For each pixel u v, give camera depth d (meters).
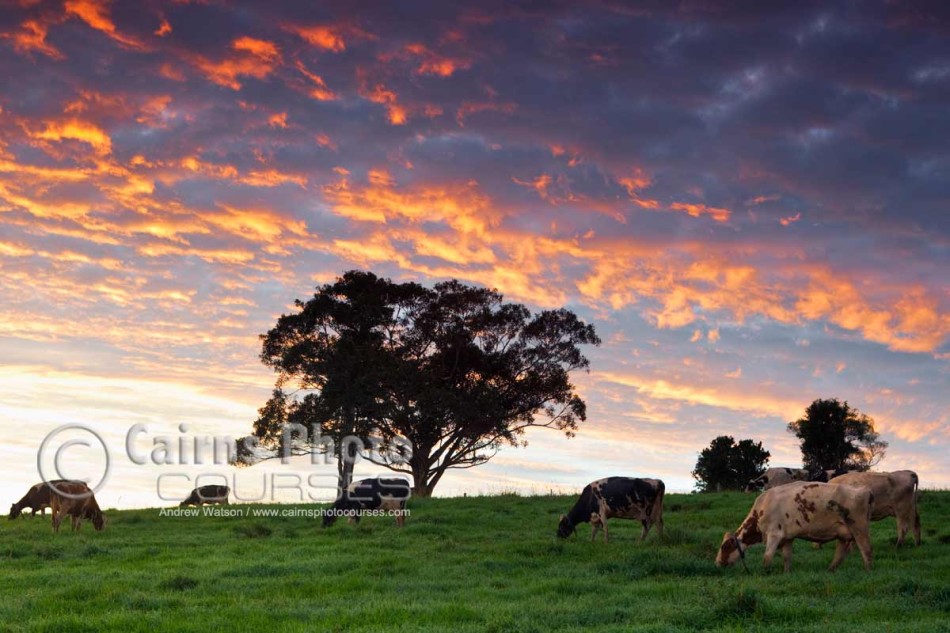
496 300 52.12
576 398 52.50
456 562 20.09
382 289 50.66
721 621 13.09
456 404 47.12
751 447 67.75
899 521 21.36
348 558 20.28
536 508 33.16
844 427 69.06
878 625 12.38
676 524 27.80
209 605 15.32
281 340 50.19
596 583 16.81
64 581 18.11
